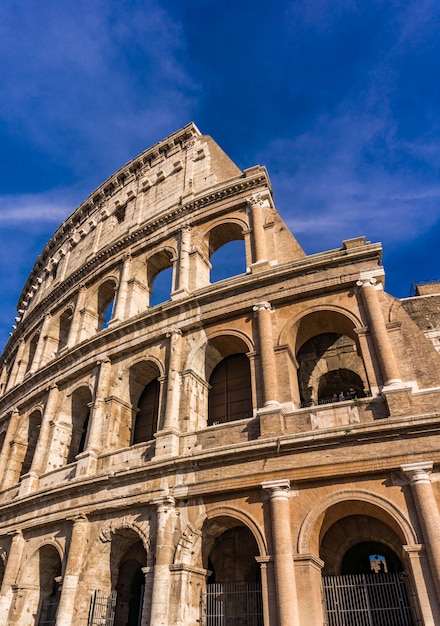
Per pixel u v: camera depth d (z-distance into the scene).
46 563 33.19
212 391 33.16
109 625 27.02
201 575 25.44
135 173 51.94
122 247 43.97
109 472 29.16
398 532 22.39
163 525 25.72
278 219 36.03
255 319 30.66
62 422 37.97
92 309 44.50
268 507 23.86
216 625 24.73
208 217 39.22
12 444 42.69
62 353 42.12
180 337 33.09
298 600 21.14
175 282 37.25
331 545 25.86
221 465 25.89
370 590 23.06
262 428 25.86
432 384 24.52
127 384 35.06
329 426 25.02
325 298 29.55
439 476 21.75
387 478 22.52
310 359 33.00
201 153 45.66
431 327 36.19
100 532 28.50
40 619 31.52
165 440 28.55
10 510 35.66
